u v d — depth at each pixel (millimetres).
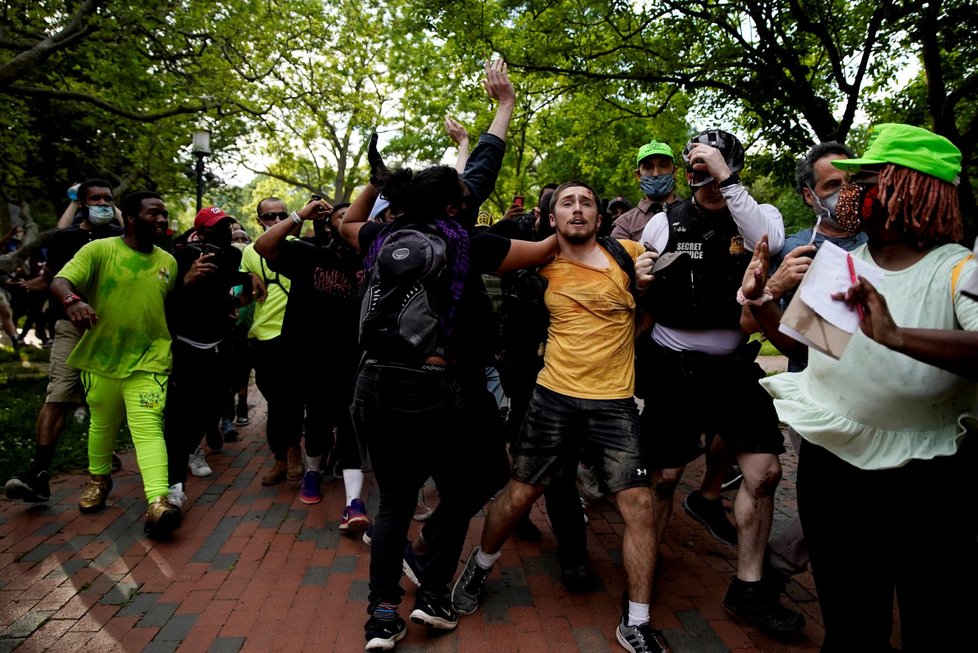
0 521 3986
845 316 1585
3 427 5949
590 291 2752
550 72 9695
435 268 2477
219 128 12273
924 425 1775
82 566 3430
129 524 3967
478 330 2717
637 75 8797
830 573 1935
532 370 3285
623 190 19500
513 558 3578
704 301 2883
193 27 9891
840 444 1864
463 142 3439
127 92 9859
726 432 2895
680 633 2830
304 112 12688
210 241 4211
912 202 1672
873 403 1784
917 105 8508
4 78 8242
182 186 16797
